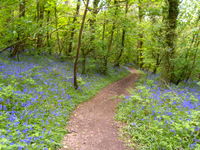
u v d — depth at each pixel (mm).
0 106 5332
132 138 5770
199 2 13117
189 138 5129
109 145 5363
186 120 6047
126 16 15719
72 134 5824
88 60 18891
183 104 8125
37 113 6012
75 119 7191
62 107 7789
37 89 7777
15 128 4633
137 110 7922
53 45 18672
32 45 13781
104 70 19125
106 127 6766
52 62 16047
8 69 9094
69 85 11148
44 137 4750
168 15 12688
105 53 17906
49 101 7641
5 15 8148
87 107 9062
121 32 22953
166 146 4828
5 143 3607
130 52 26828
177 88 12281
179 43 13258
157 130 5238
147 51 18156
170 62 13133
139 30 17562
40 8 12891
